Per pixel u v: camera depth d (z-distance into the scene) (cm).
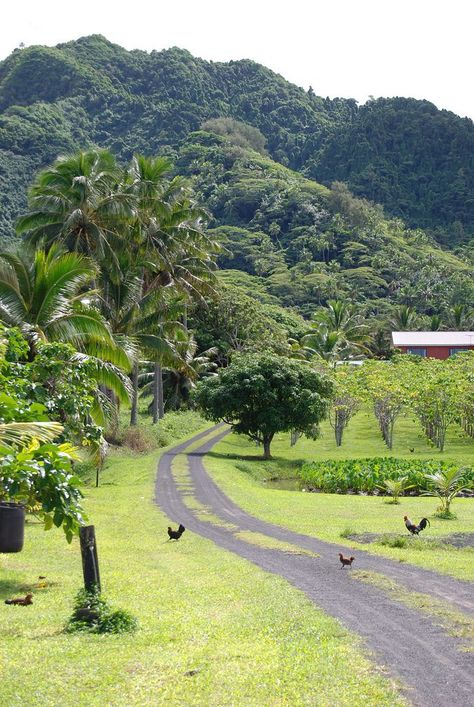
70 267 2839
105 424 2934
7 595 1363
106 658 927
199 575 1552
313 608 1180
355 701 767
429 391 5244
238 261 19175
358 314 13138
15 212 19650
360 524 2484
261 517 2638
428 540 2022
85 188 4091
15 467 1148
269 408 4897
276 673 855
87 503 2978
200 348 8262
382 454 5300
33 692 808
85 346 2980
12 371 1964
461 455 5084
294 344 9225
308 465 4581
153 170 5459
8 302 2770
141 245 5319
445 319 13825
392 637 1002
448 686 810
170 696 793
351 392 5597
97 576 1173
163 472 4019
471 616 1110
